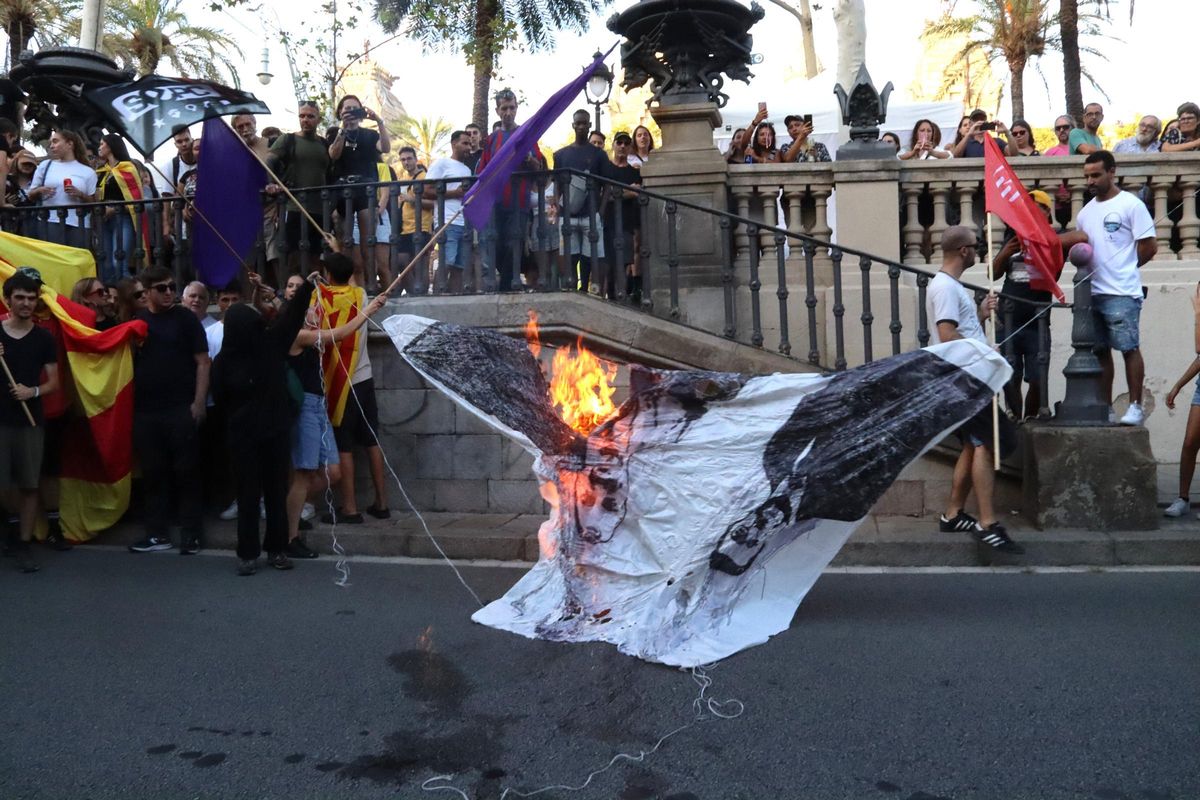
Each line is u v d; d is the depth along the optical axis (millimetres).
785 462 5203
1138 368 7340
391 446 7840
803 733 3838
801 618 5281
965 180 8891
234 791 3455
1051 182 9055
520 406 5691
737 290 8648
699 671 4531
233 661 4762
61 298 7508
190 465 7234
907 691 4230
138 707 4207
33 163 9719
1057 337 9062
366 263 8281
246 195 6922
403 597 5887
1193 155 8859
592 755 3695
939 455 7062
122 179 9047
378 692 4344
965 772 3488
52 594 6039
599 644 4902
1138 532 6383
